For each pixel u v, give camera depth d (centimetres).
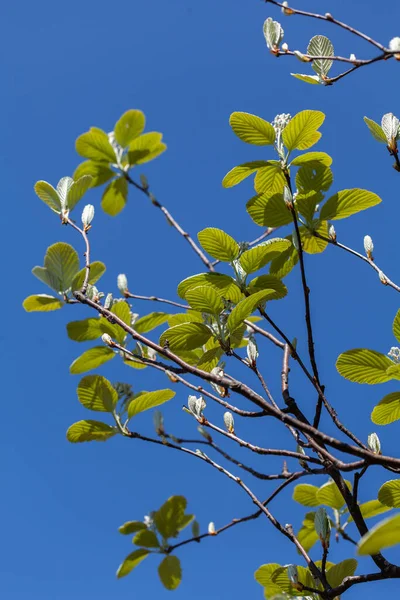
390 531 81
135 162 180
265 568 155
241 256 149
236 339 150
